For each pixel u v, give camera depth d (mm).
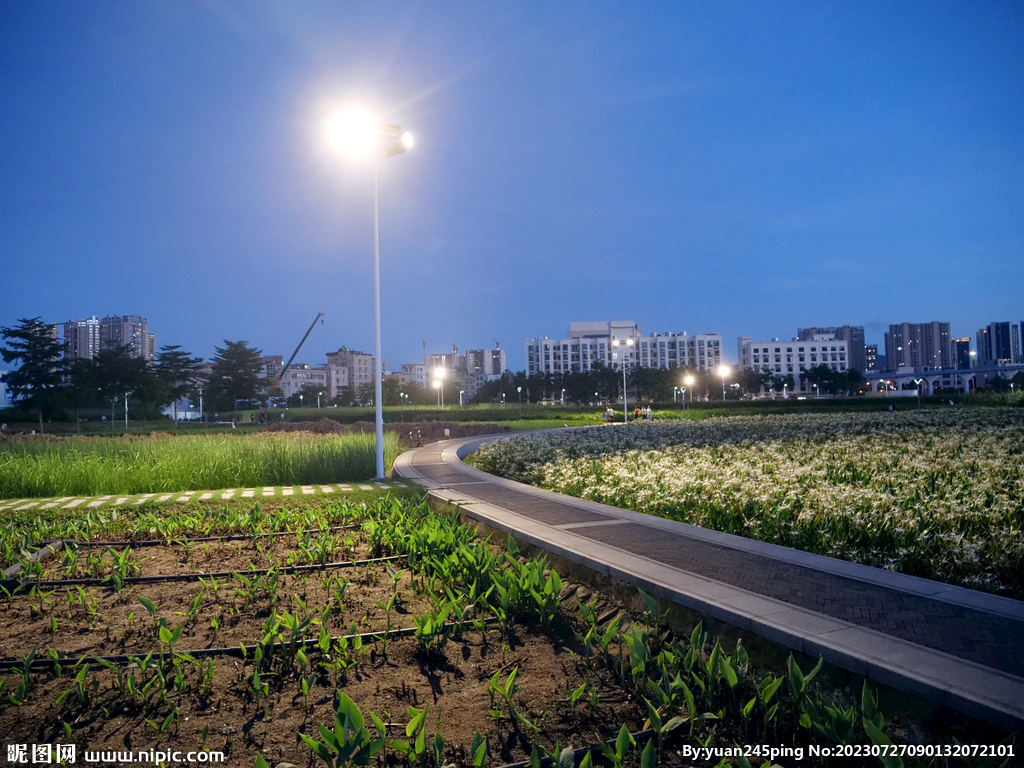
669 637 6262
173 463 17125
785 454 18859
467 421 61469
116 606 7344
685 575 7258
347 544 10000
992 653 4898
